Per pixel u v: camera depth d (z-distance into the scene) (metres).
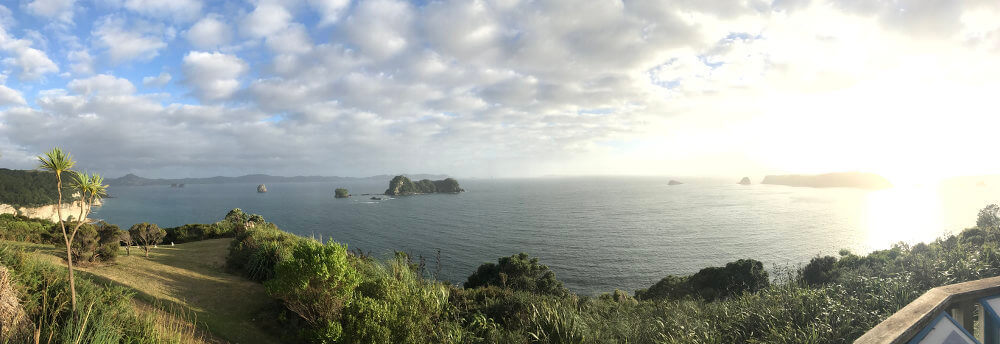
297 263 12.10
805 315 7.51
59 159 6.88
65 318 7.55
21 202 124.75
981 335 3.10
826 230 139.25
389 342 9.95
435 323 11.26
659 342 7.80
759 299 9.08
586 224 159.00
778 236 128.25
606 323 9.82
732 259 96.50
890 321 2.75
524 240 121.75
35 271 8.88
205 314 13.84
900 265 11.77
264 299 16.22
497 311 12.73
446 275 76.44
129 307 9.77
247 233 23.30
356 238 122.38
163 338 9.02
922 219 161.00
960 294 2.99
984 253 11.40
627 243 117.50
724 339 7.63
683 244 115.62
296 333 13.13
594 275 82.94
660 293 42.88
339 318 11.74
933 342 2.61
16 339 6.07
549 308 10.10
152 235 25.86
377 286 12.95
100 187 7.47
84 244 17.17
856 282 9.66
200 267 19.91
